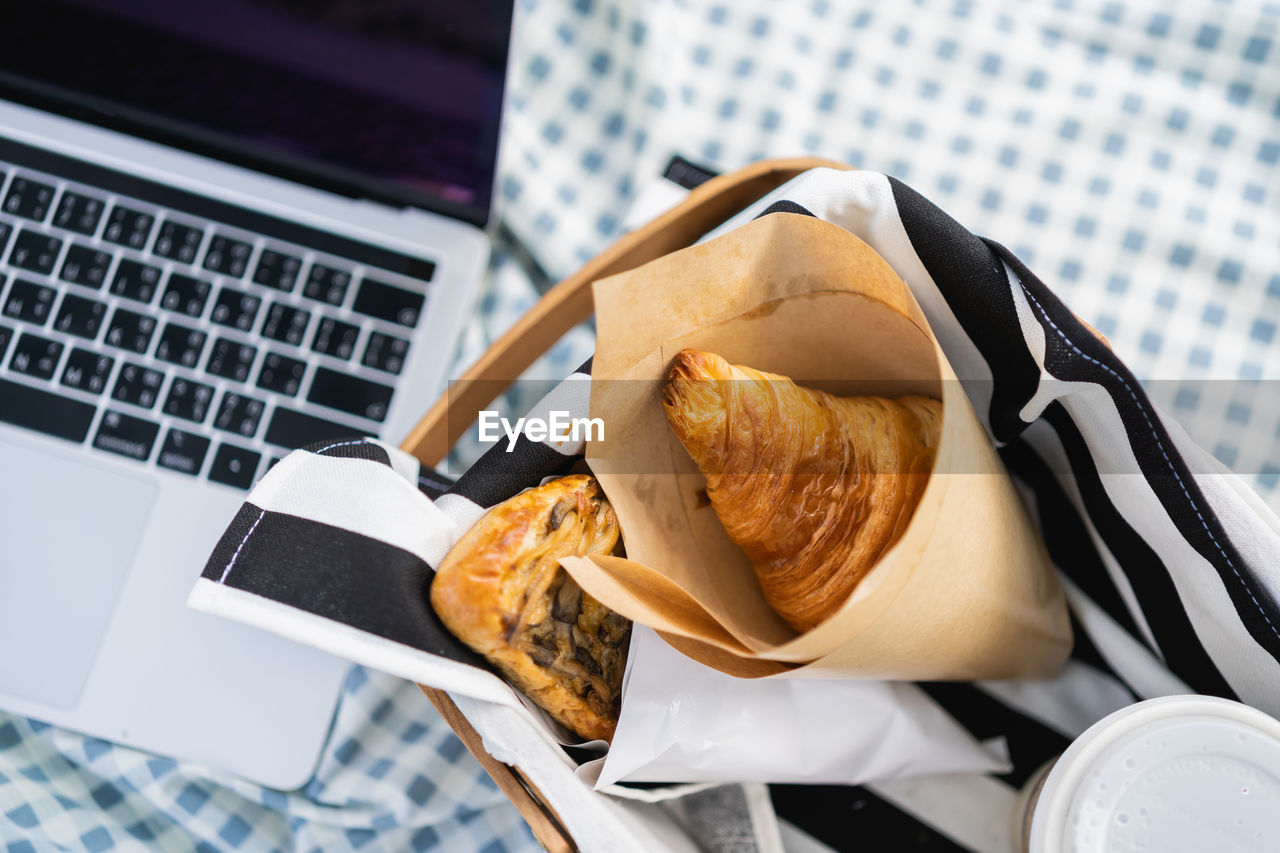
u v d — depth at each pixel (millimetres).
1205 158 765
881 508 610
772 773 640
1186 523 615
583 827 605
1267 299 752
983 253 611
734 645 612
